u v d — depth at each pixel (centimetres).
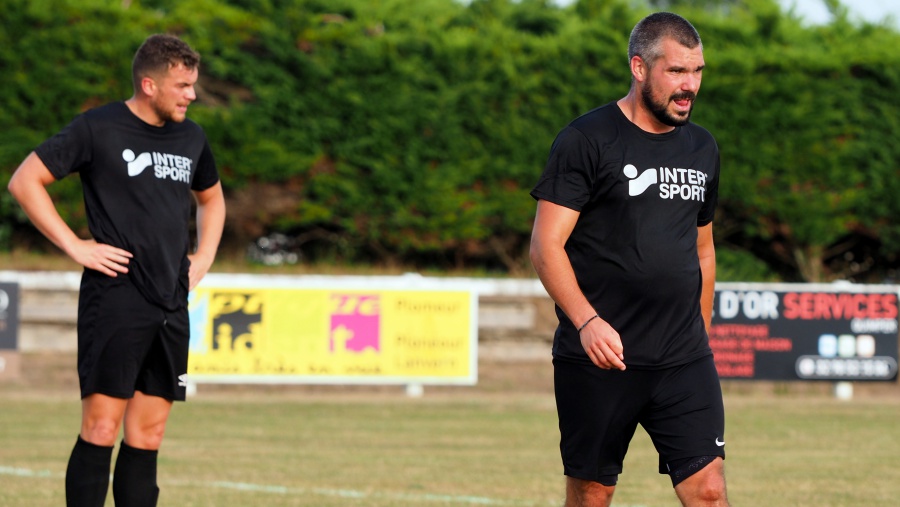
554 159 1572
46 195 1784
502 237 7112
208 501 2505
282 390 5488
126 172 1800
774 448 3625
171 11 6844
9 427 3831
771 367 5450
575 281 1545
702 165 1595
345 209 6844
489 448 3541
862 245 7625
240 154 6588
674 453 1584
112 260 1769
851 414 4728
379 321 5275
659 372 1580
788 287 5472
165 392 1845
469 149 6912
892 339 5541
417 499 2581
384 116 6781
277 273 6688
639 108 1572
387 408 4741
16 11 6347
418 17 7344
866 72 7225
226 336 5094
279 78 6694
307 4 6919
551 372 5981
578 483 1641
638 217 1555
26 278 5709
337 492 2666
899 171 7219
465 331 5372
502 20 7700
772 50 7162
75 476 1786
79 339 1811
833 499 2641
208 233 1978
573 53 6969
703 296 1709
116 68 6475
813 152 7175
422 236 6919
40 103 6394
